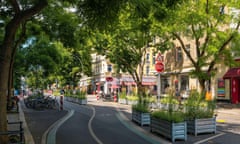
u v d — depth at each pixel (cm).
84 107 2897
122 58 3241
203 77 2584
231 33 2433
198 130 1195
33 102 2762
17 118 1833
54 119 1798
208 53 2573
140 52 3194
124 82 5450
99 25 897
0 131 826
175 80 4056
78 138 1126
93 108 2750
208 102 1284
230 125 1534
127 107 2902
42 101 2695
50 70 3005
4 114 841
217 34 2467
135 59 3222
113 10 842
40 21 1914
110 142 1045
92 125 1509
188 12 2281
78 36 1908
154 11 941
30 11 872
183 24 2386
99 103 3666
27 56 2852
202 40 3372
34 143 1011
